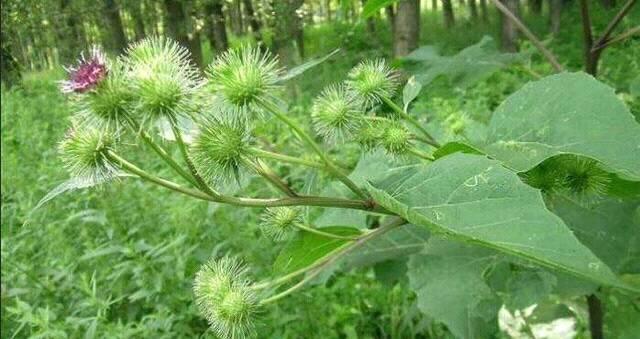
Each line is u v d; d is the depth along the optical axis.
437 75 0.33
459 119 0.28
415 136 0.22
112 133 0.19
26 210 0.63
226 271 0.21
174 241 0.45
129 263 0.45
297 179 0.64
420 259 0.26
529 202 0.13
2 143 1.04
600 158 0.16
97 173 0.19
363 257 0.30
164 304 0.45
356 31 1.97
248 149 0.19
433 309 0.24
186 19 1.68
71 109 0.20
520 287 0.24
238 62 0.20
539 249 0.12
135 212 0.59
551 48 1.54
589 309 0.29
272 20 1.52
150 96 0.18
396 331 0.44
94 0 1.62
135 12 1.69
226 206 0.54
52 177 0.74
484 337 0.23
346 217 0.28
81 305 0.44
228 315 0.20
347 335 0.42
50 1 1.58
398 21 1.48
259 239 0.50
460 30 2.46
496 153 0.18
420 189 0.15
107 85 0.18
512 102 0.18
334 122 0.22
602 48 0.27
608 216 0.23
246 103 0.19
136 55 0.19
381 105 0.23
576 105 0.17
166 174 0.66
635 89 0.26
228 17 2.57
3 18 1.58
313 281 0.31
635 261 0.23
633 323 0.27
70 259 0.53
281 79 0.20
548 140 0.17
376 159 0.24
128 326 0.40
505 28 1.68
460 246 0.25
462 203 0.14
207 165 0.19
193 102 0.19
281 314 0.42
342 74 1.51
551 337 0.33
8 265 0.52
